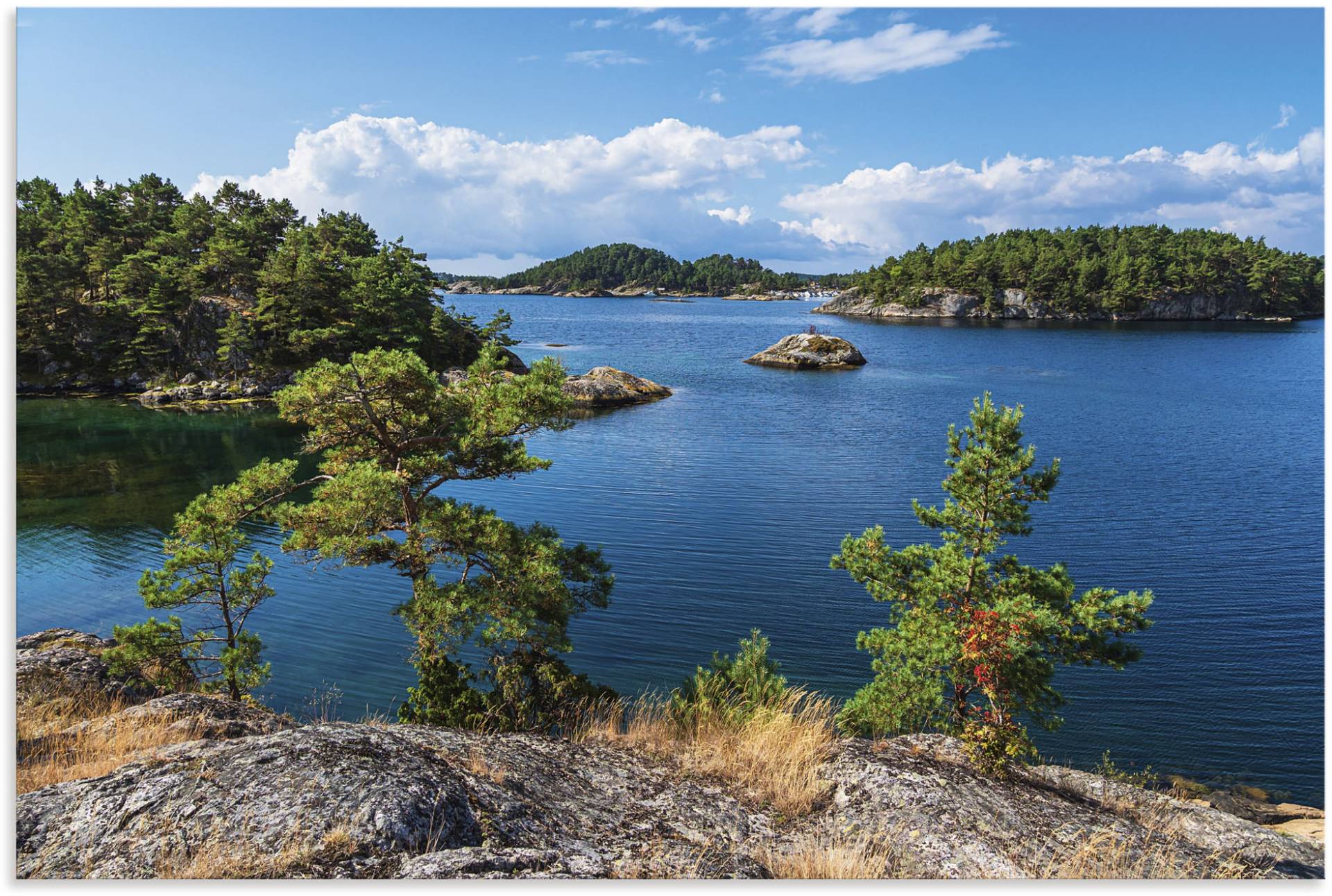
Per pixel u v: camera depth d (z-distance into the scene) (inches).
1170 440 1983.3
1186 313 7121.1
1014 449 545.3
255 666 629.6
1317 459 1750.7
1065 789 384.5
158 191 4510.3
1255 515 1314.0
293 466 671.1
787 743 415.8
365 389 660.1
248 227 3991.1
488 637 567.5
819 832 323.3
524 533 674.2
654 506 1435.8
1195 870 300.8
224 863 230.2
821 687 784.3
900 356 4244.6
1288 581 1011.3
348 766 280.5
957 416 2444.6
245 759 283.7
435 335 3666.3
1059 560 1101.7
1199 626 877.8
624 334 6176.2
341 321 3484.3
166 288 3314.5
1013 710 473.4
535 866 248.8
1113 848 309.9
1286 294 7165.4
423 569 657.0
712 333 6254.9
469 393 701.3
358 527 634.2
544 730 495.2
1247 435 2039.9
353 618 964.0
